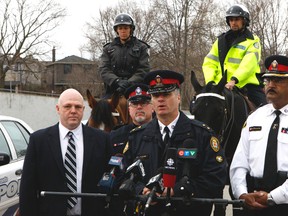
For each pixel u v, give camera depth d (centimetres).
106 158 454
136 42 768
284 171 411
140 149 412
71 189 436
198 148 400
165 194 368
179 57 4038
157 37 4316
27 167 438
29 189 434
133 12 4578
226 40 736
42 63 4900
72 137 446
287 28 3356
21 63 4569
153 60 4253
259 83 727
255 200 405
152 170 400
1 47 4328
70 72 6300
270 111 434
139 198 366
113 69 766
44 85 5803
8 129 693
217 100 600
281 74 424
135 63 758
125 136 516
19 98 2586
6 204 605
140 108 518
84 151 445
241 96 677
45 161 438
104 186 377
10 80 5106
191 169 395
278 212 413
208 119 589
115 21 762
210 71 729
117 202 436
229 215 851
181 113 417
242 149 445
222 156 405
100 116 594
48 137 444
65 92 451
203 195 387
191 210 397
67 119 443
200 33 4034
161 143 407
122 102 685
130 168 383
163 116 408
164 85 406
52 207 432
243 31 730
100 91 4738
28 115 2620
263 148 424
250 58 697
